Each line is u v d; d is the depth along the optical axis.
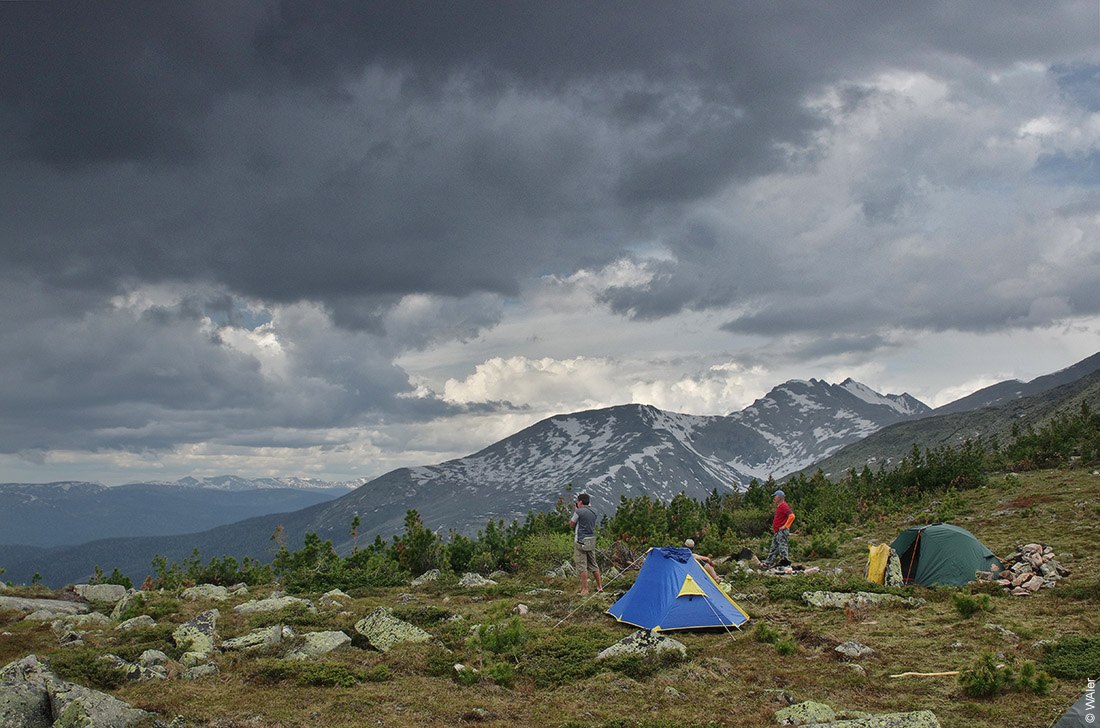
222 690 14.23
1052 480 49.88
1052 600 20.42
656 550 21.36
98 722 10.91
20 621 21.66
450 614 21.83
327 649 17.45
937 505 45.88
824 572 28.58
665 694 13.84
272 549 37.25
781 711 12.28
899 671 14.81
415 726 12.21
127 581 35.00
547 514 42.38
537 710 13.21
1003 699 12.79
